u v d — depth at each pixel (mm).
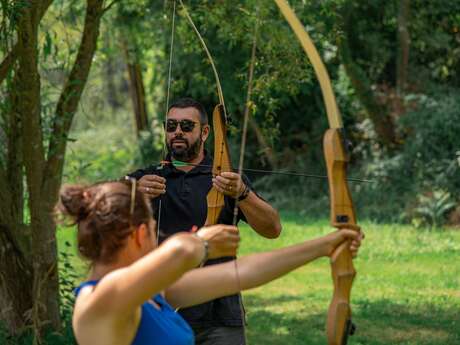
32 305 6699
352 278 2637
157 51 17672
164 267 2279
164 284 2293
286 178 18484
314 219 15828
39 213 6516
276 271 2633
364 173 16641
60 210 2553
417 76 17266
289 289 10047
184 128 4730
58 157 6586
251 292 9930
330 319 2617
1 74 6301
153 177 4508
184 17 8461
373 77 18109
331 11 9430
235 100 16062
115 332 2332
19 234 6707
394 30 17781
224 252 2559
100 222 2494
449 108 15484
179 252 2293
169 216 4617
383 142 17188
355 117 18125
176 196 4621
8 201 6652
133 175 4777
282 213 16859
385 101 17391
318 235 13906
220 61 15828
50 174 6574
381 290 9734
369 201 15781
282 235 14070
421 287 9875
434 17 17156
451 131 15359
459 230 13930
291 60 7840
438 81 17688
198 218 4566
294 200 17609
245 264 2660
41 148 6434
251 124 17766
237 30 8062
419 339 7527
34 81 6238
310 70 8016
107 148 22656
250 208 4512
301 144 19188
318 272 11047
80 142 22031
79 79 6652
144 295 2291
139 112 19969
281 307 9070
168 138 4773
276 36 7883
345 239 2650
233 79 15805
